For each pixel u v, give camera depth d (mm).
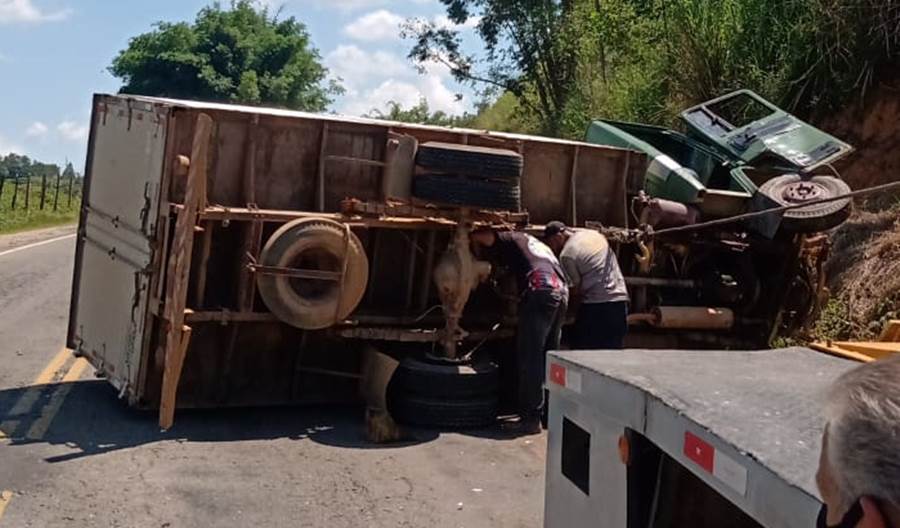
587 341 9133
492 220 9102
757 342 10844
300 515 6527
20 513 6332
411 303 9500
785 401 3098
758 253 10711
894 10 13398
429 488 7160
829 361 3812
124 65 55062
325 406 9477
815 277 10727
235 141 8578
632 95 17969
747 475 2621
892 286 11055
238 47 55344
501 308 9773
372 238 9320
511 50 28516
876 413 1703
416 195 8773
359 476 7348
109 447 7754
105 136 9695
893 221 12070
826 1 13805
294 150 8812
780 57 14797
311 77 57219
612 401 3428
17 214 35406
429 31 30656
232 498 6766
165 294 8328
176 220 8211
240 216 8391
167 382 8055
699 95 16141
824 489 1858
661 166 10664
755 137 11133
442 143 9008
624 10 19703
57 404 8914
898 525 1676
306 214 8664
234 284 8742
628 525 3326
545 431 8930
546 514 3990
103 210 9523
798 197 10109
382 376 8797
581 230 9375
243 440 8156
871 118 13461
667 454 3141
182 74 54406
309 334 9094
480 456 8031
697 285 10578
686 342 10680
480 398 8859
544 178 10000
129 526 6215
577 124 20859
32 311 13891
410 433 8594
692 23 16391
